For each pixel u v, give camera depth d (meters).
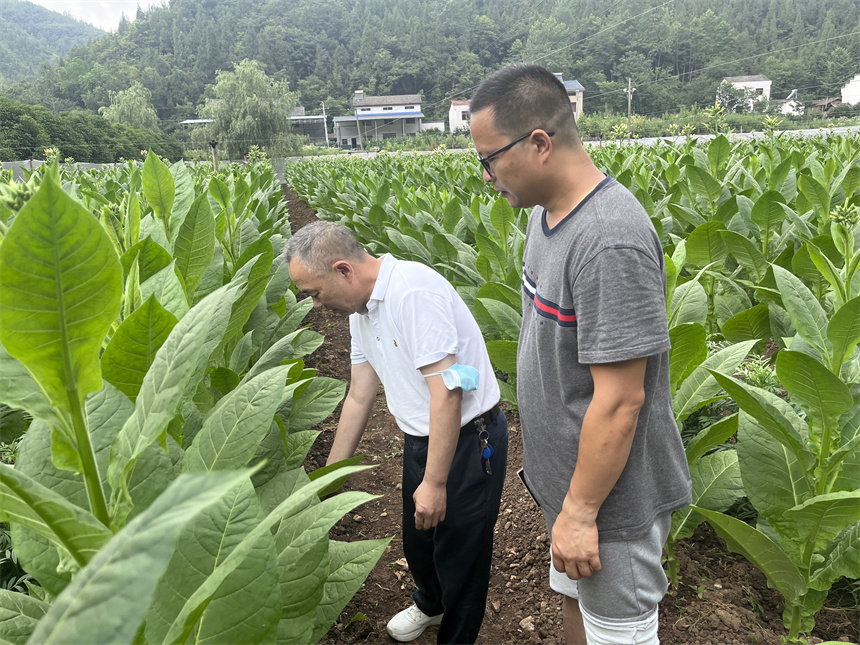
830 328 1.95
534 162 1.54
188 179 2.18
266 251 2.52
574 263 1.47
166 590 1.04
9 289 0.67
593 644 1.72
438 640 2.31
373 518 3.33
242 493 1.12
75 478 1.11
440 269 5.71
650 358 1.51
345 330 6.66
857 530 2.12
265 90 70.00
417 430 2.14
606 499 1.60
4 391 0.84
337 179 14.57
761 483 2.15
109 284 0.73
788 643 2.23
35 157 52.38
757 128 62.16
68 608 0.49
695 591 2.48
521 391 1.83
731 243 4.35
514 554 2.96
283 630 1.26
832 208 5.06
